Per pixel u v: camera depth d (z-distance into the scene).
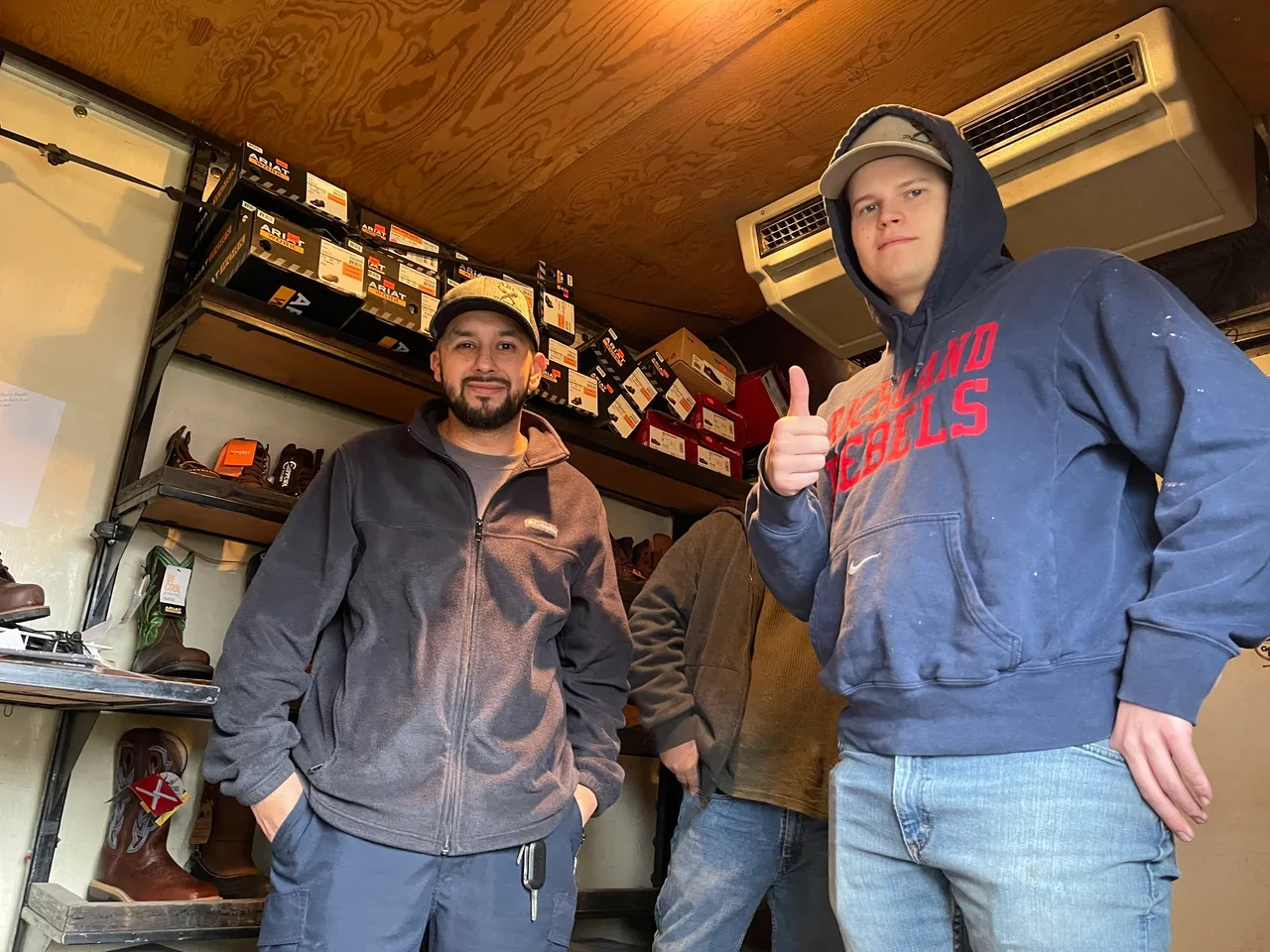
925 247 1.17
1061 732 0.89
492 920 1.37
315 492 1.63
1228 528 0.85
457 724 1.43
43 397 1.92
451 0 1.89
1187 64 1.85
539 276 2.51
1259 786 1.92
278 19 1.94
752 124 2.23
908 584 1.00
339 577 1.54
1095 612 0.93
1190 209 1.99
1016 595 0.93
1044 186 1.99
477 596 1.54
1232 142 1.99
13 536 1.83
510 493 1.68
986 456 1.00
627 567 2.60
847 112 2.20
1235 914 1.89
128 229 2.12
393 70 2.08
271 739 1.39
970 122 2.07
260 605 1.49
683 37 1.98
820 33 1.97
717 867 1.78
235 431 2.16
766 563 1.25
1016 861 0.87
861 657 1.04
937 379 1.10
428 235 2.65
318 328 2.01
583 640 1.73
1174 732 0.82
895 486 1.08
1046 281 1.06
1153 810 0.86
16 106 2.01
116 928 1.50
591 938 2.57
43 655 1.32
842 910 1.05
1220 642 0.83
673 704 1.91
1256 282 2.18
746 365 3.19
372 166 2.38
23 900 1.71
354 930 1.29
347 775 1.37
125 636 1.87
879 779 1.01
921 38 1.98
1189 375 0.91
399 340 2.16
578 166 2.38
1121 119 1.88
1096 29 1.94
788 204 2.41
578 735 1.67
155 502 1.77
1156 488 1.02
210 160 2.23
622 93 2.14
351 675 1.46
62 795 1.75
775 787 1.76
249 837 1.86
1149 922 0.85
